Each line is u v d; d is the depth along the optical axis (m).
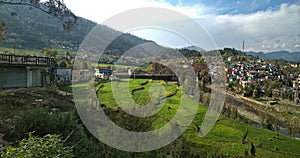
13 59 13.91
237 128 13.40
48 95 10.95
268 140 13.12
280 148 12.18
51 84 16.09
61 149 3.29
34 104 8.40
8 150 2.97
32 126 4.76
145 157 4.20
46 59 16.36
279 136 14.55
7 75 13.46
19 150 2.96
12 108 7.45
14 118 5.48
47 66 16.11
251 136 13.03
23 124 4.79
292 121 20.06
